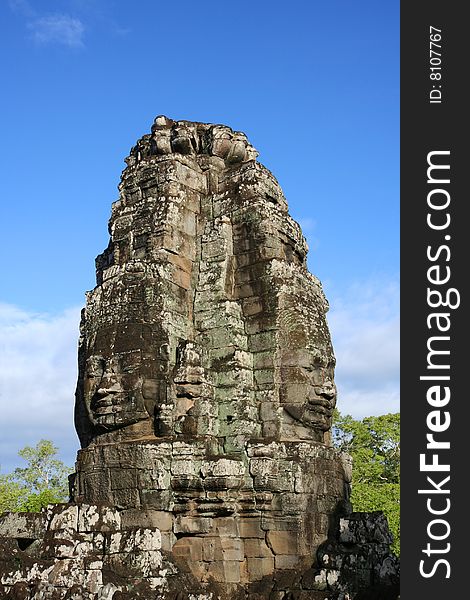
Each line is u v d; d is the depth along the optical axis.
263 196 14.98
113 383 13.38
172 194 14.86
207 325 14.14
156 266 14.02
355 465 34.03
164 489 12.50
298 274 14.49
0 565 10.67
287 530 12.43
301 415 13.39
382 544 11.95
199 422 13.20
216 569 12.29
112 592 10.55
